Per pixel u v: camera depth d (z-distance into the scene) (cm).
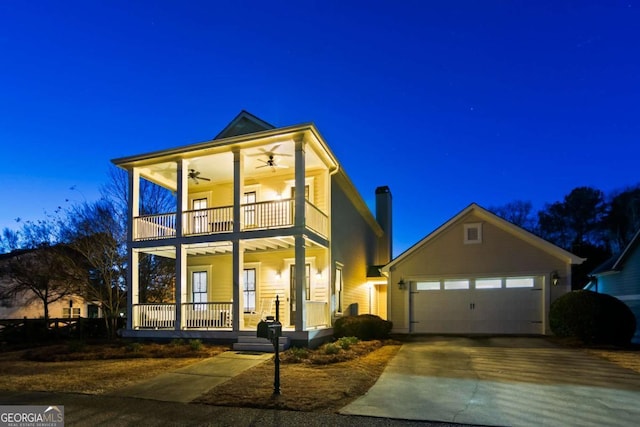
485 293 1572
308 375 844
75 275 1870
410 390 732
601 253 2703
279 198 1570
